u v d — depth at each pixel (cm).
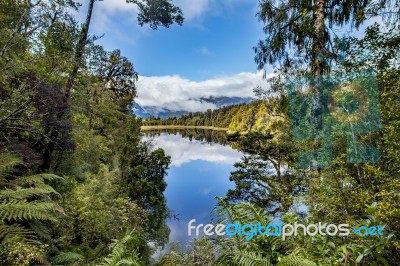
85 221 748
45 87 584
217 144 5088
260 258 233
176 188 2134
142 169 1462
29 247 306
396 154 256
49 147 673
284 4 707
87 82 886
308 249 251
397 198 212
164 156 1636
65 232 661
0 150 542
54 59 629
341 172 293
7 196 387
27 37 593
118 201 1008
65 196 721
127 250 283
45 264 350
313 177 423
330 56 604
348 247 223
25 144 604
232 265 252
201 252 345
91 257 668
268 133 1069
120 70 2169
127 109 2320
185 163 3675
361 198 253
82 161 1041
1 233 304
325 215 298
